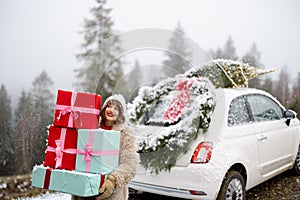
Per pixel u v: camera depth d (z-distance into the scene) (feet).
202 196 10.07
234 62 15.47
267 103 14.16
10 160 19.01
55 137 8.00
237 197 10.94
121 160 7.98
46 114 24.72
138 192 13.48
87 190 7.20
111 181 7.52
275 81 33.22
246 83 15.30
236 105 12.04
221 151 10.46
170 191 10.53
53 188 7.60
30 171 19.24
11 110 28.60
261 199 13.30
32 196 15.08
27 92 42.27
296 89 32.53
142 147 10.77
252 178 11.88
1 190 15.33
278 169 13.88
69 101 7.95
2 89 38.14
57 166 7.83
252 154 11.76
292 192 13.94
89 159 7.54
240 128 11.56
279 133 13.74
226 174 10.70
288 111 14.56
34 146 19.83
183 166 10.38
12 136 20.01
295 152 15.16
